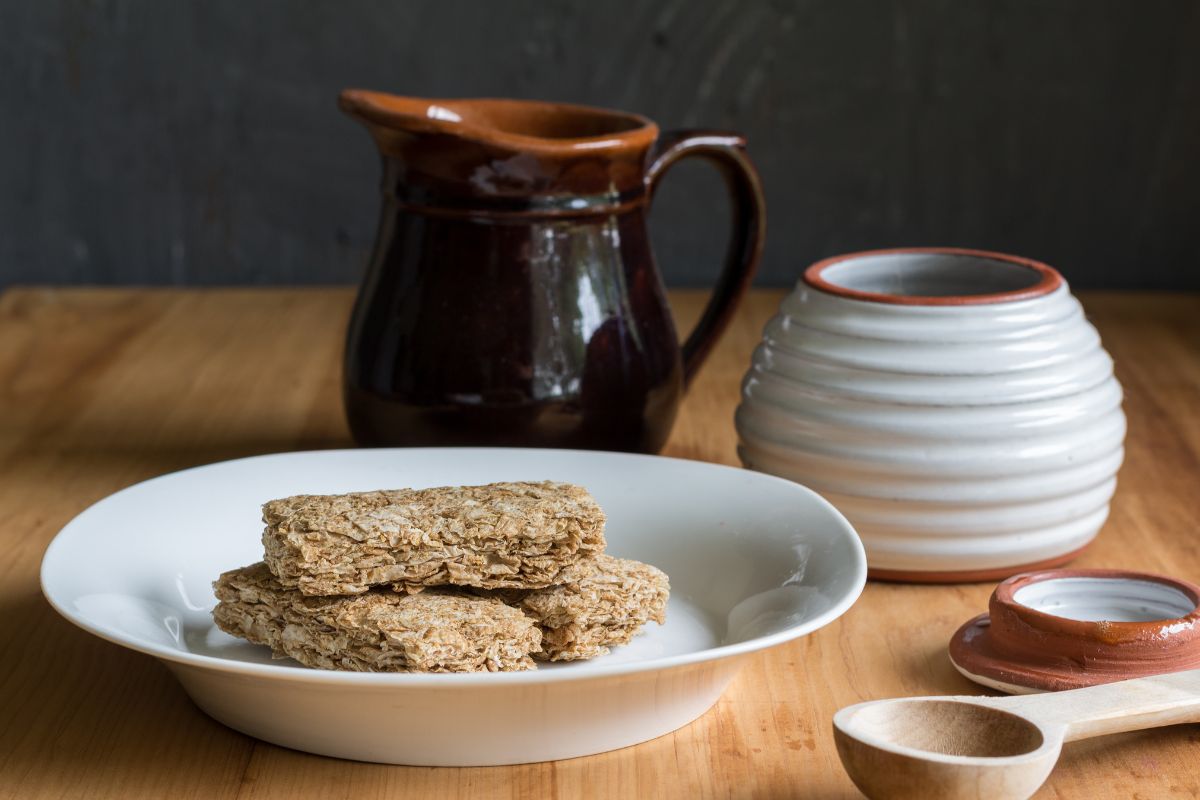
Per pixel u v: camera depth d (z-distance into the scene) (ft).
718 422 3.26
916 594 2.72
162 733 2.42
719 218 4.40
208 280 4.50
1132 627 2.44
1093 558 2.81
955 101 4.30
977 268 2.89
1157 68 4.24
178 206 4.44
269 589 2.44
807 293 2.78
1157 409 3.35
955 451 2.66
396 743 2.33
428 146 2.78
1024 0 4.21
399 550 2.41
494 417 2.84
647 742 2.40
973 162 4.34
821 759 2.38
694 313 3.90
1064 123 4.30
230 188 4.42
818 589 2.46
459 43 4.29
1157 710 2.31
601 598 2.46
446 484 2.73
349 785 2.33
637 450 2.92
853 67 4.28
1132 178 4.33
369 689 2.24
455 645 2.35
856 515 2.70
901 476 2.67
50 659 2.56
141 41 4.29
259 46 4.30
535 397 2.83
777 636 2.31
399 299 2.86
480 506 2.45
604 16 4.26
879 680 2.53
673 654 2.49
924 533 2.69
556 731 2.33
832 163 4.36
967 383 2.67
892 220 4.40
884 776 2.21
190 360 3.59
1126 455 3.16
